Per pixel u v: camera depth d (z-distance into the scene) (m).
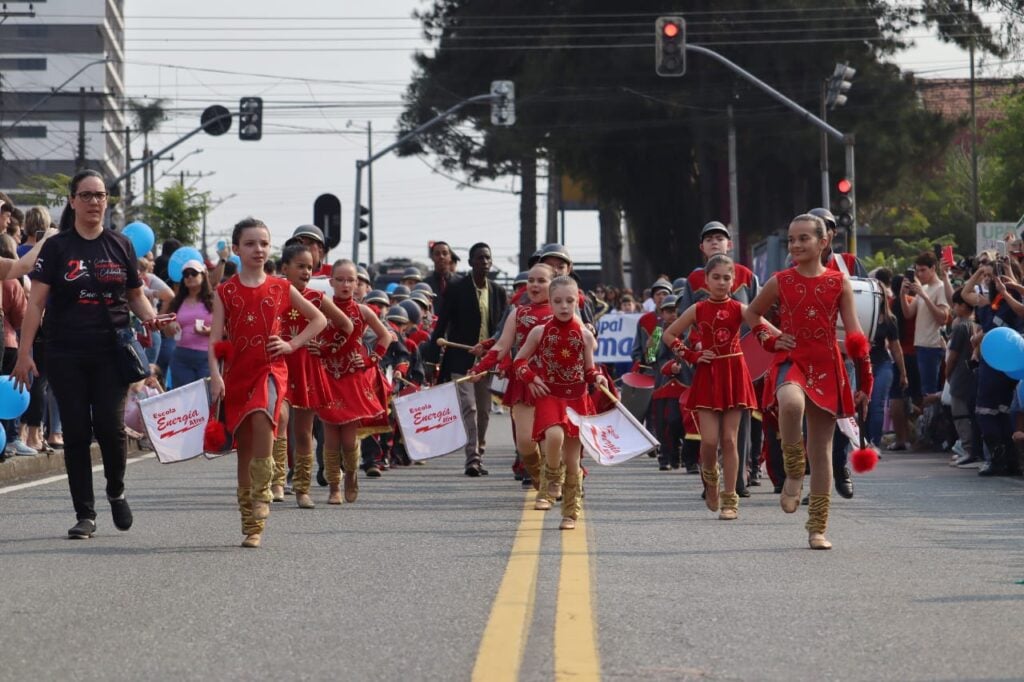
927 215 86.69
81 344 11.20
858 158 51.84
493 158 60.75
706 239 14.38
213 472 17.67
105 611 8.20
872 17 51.09
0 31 142.25
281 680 6.61
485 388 18.06
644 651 7.16
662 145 55.25
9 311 16.38
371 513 13.14
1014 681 6.60
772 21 51.16
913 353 21.72
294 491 13.77
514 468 16.69
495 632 7.56
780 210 57.25
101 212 11.26
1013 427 17.19
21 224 17.31
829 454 10.84
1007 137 72.50
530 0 57.59
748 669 6.80
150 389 18.62
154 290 20.73
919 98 52.97
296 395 13.27
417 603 8.42
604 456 11.97
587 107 53.25
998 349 15.85
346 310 13.95
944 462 19.73
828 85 51.03
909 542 11.12
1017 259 17.59
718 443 13.34
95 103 141.75
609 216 71.62
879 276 21.81
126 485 15.88
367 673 6.73
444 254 20.66
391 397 18.94
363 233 43.53
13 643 7.39
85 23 142.88
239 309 10.80
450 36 58.53
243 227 10.91
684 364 17.23
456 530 11.80
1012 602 8.46
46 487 15.49
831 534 11.62
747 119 52.34
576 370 12.17
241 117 40.00
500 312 18.17
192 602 8.47
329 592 8.79
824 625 7.78
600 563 9.92
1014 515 13.14
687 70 52.75
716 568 9.72
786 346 10.95
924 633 7.59
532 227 67.31
